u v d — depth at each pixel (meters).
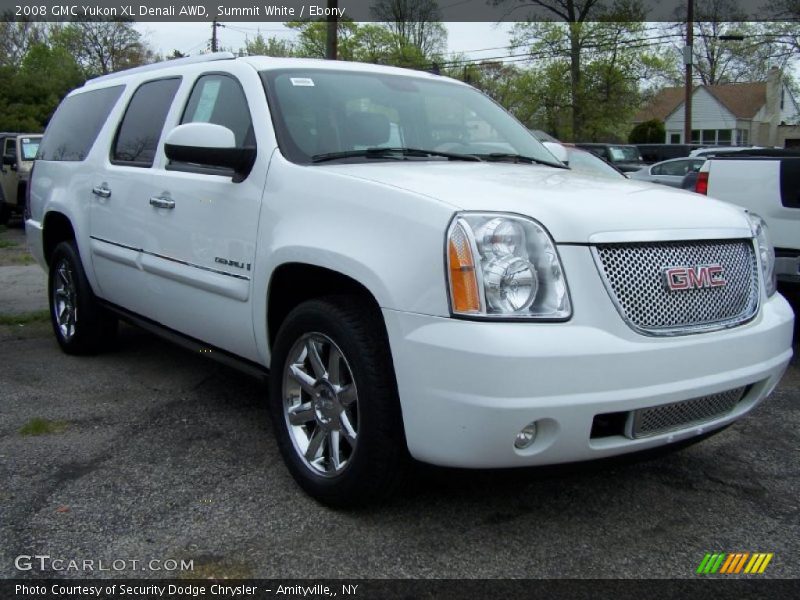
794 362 5.64
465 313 2.66
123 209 4.68
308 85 3.99
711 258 3.08
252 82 3.94
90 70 53.19
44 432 4.12
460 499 3.37
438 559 2.90
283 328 3.40
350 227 3.06
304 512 3.24
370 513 3.23
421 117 4.22
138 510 3.25
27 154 15.40
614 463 2.93
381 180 3.12
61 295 5.73
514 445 2.67
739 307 3.17
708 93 51.47
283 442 3.46
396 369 2.82
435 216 2.78
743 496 3.48
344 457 3.23
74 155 5.55
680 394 2.85
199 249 3.96
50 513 3.21
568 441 2.71
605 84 40.66
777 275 5.69
